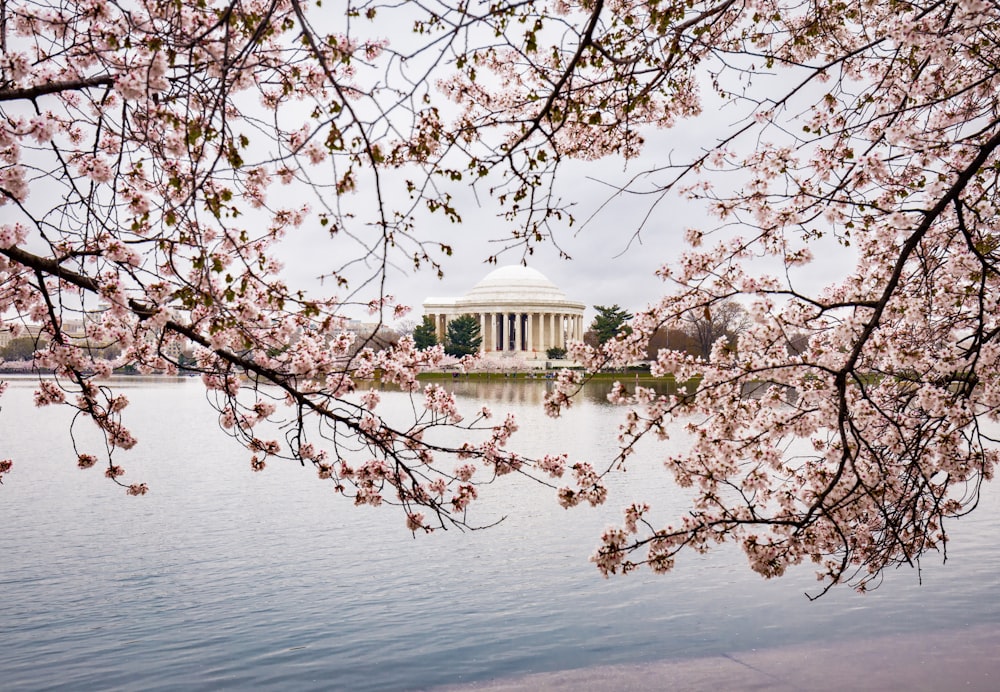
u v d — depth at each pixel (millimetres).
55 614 13547
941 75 7375
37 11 6133
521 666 11234
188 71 5234
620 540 8234
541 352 177250
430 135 6082
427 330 138000
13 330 7992
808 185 7719
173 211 4852
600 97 7844
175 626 12953
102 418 8086
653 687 10398
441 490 8992
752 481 8531
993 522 19234
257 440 8938
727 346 8188
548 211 6535
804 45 8094
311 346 7996
